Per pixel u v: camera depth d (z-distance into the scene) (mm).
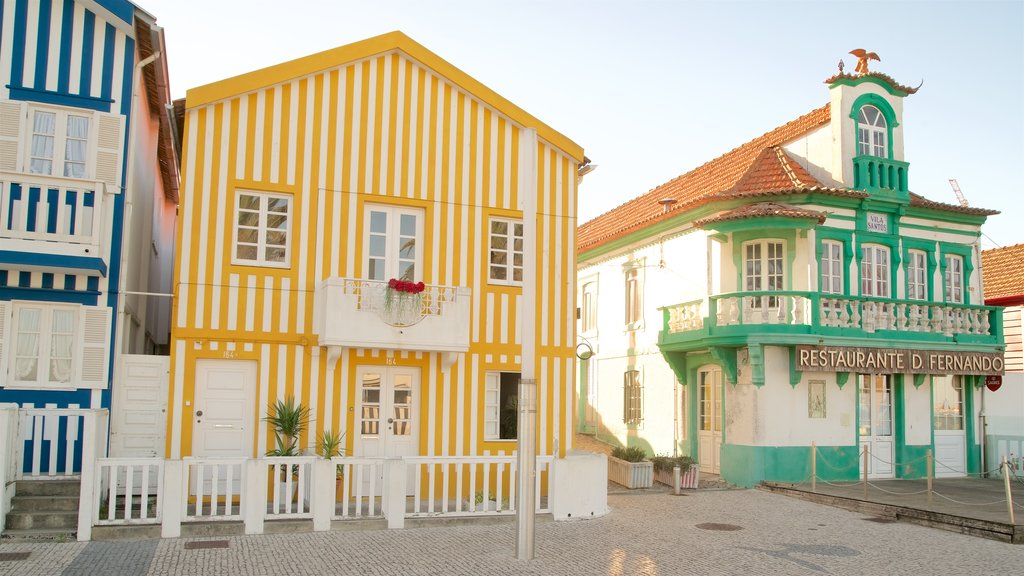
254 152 14422
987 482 19141
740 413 18422
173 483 11367
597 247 25094
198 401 13820
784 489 17094
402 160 15398
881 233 19609
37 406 12836
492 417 15688
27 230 12688
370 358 14797
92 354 13195
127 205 13672
